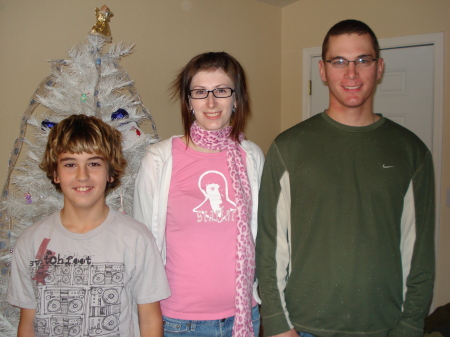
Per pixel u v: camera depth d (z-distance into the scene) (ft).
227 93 4.54
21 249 3.95
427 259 4.17
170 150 4.73
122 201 5.90
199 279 4.41
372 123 4.34
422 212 4.21
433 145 9.31
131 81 6.32
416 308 4.13
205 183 4.59
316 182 4.22
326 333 4.19
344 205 4.14
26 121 5.85
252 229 4.94
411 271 4.21
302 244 4.29
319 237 4.20
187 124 4.78
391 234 4.15
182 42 9.01
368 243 4.09
